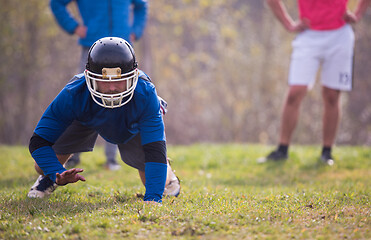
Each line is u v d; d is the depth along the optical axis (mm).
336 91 24391
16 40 73812
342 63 23891
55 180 11555
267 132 96438
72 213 11742
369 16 80688
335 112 24828
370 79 85125
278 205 12852
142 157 13461
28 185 17109
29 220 11180
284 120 25266
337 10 23469
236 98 95688
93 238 9664
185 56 96375
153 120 11969
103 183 17984
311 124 92000
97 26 20188
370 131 88375
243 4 95188
